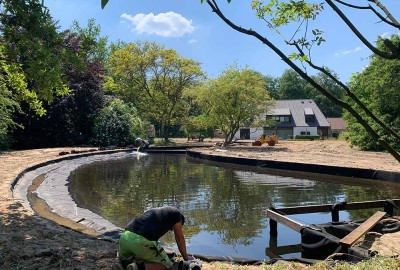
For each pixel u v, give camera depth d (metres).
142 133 36.56
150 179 17.03
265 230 8.98
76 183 15.60
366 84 27.91
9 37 8.04
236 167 21.84
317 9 2.21
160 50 42.97
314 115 68.62
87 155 26.45
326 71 1.80
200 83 42.97
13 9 7.86
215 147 34.25
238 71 35.72
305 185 15.32
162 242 8.05
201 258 5.90
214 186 15.14
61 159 22.19
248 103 36.00
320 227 7.30
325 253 6.66
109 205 11.52
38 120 29.72
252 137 67.81
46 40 8.39
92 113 33.75
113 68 45.41
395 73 24.77
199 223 9.59
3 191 10.97
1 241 6.10
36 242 6.18
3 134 25.19
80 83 32.25
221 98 35.50
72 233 7.02
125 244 4.03
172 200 12.34
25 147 29.52
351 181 16.30
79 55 8.99
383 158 21.73
